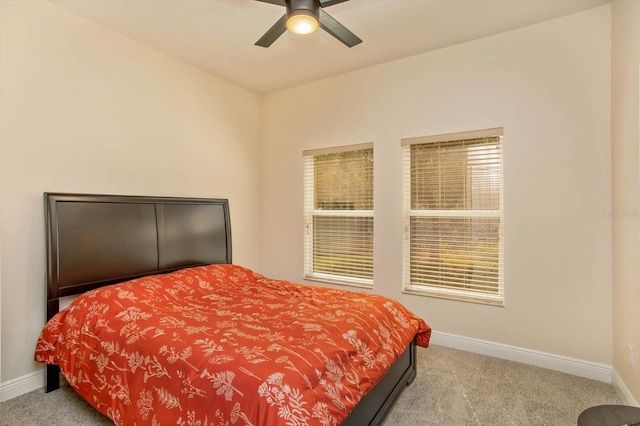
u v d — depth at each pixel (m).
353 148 3.49
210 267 2.95
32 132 2.28
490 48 2.80
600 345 2.43
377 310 2.17
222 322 1.91
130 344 1.74
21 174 2.23
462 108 2.92
